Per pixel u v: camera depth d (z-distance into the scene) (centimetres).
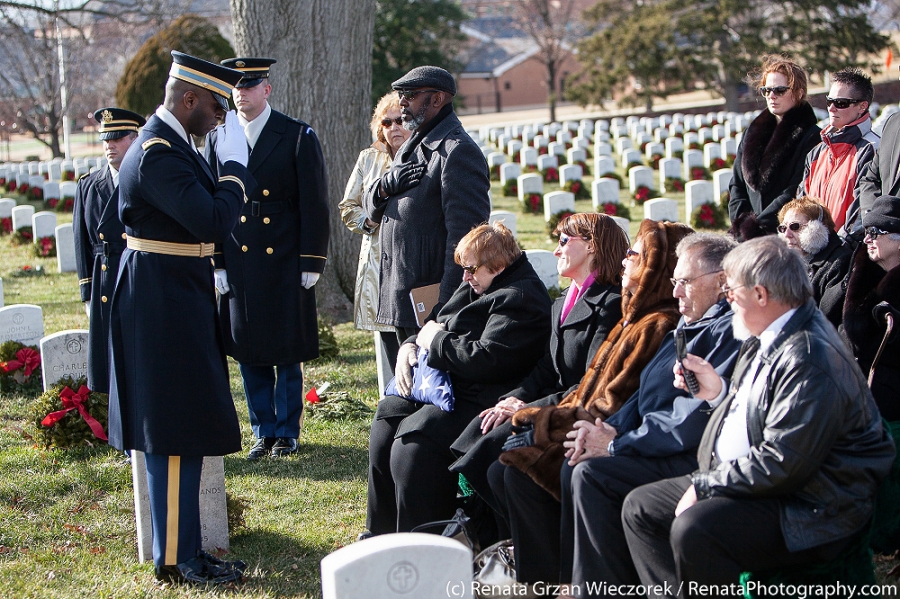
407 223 471
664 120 3098
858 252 407
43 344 626
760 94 590
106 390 537
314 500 497
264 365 557
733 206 591
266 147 545
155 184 372
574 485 332
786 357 294
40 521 475
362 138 958
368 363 795
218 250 556
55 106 3512
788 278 296
